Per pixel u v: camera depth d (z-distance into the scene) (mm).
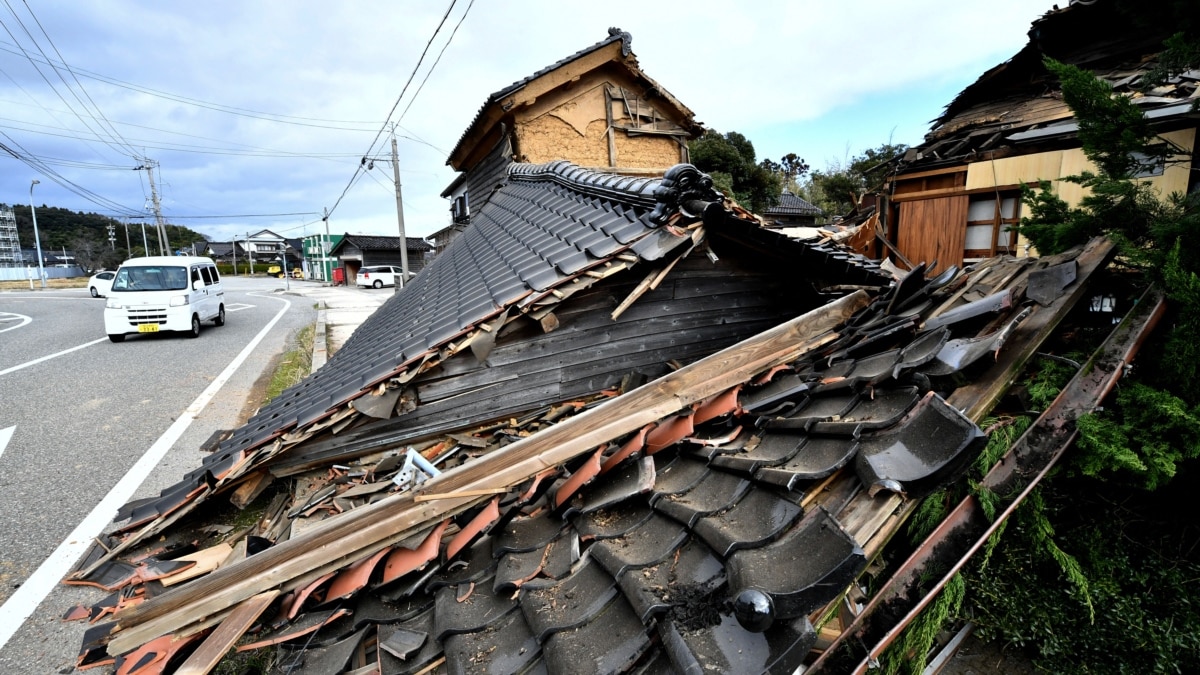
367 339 6105
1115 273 2703
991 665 2811
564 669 1730
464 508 2541
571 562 2279
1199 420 2035
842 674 1922
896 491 1812
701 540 2059
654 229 3881
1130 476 2412
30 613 3760
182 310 13234
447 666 2039
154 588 3061
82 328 15211
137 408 8016
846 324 3666
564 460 2635
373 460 3904
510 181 9312
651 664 1706
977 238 8891
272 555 2348
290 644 2475
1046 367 2398
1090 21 7957
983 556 2375
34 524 4816
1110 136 2592
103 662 2590
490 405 4039
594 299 4203
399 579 2643
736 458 2455
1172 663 2291
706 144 24297
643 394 2838
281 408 4641
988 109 9547
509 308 3637
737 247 4516
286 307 21734
